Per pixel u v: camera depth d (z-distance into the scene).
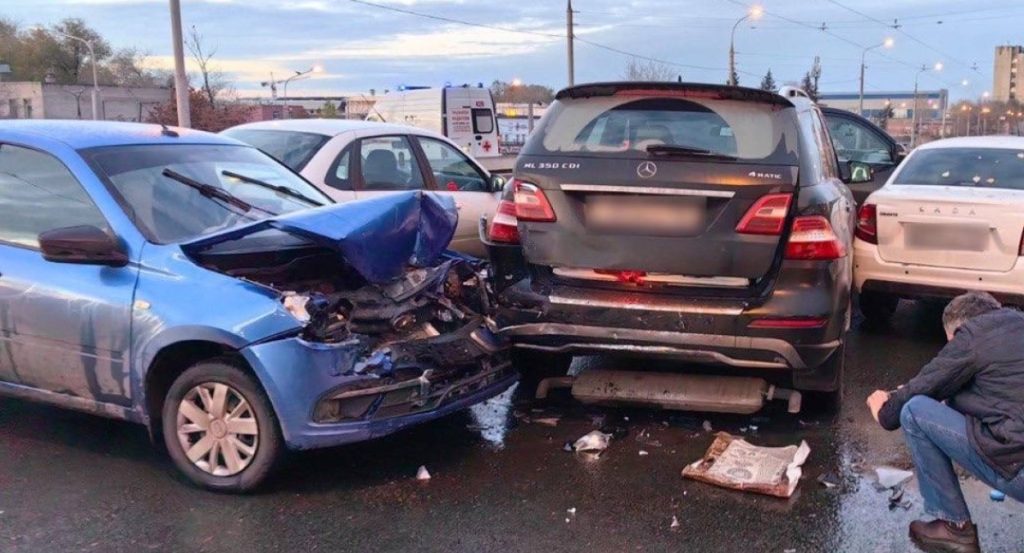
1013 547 3.75
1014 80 131.62
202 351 4.34
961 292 6.78
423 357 4.43
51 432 5.03
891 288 7.06
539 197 4.67
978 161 7.67
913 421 3.67
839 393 5.15
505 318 4.85
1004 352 3.46
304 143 7.46
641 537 3.83
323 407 4.09
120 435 5.00
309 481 4.40
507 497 4.23
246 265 4.61
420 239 5.00
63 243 4.21
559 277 4.74
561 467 4.58
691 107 4.71
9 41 64.94
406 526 3.93
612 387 5.08
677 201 4.43
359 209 4.49
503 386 4.93
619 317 4.58
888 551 3.72
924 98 100.69
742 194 4.36
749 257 4.39
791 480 4.31
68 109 54.81
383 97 22.95
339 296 4.48
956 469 4.58
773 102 4.66
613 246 4.55
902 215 6.93
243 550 3.72
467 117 21.34
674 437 5.01
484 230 5.71
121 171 4.70
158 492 4.27
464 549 3.73
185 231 4.60
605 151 4.64
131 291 4.30
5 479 4.39
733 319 4.43
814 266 4.41
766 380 5.05
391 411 4.27
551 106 4.99
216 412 4.21
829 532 3.88
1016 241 6.53
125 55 66.94
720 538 3.83
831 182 5.18
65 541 3.77
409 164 8.00
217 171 5.18
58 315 4.45
